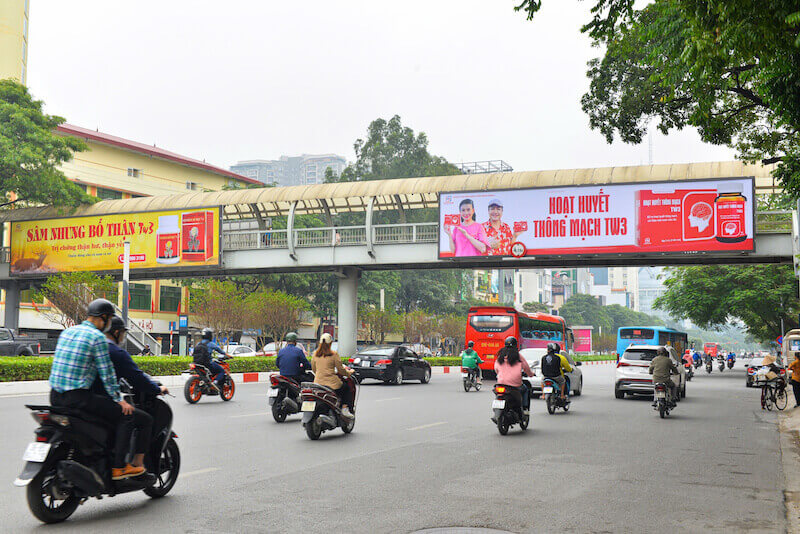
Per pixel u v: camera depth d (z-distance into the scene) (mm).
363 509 6684
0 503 6738
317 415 11609
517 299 146000
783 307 43344
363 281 63344
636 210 31891
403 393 23188
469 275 99438
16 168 38062
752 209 30359
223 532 5809
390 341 78125
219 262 37875
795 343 36719
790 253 30266
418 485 7875
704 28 7797
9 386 19500
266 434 12234
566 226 32781
